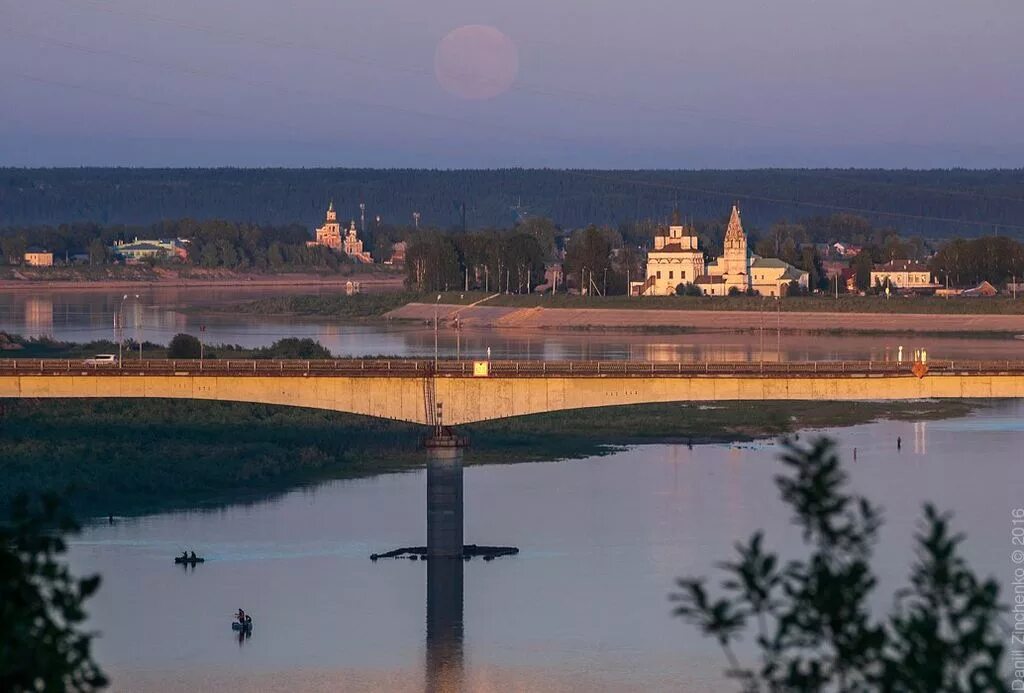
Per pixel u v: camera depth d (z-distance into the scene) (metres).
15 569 111.81
